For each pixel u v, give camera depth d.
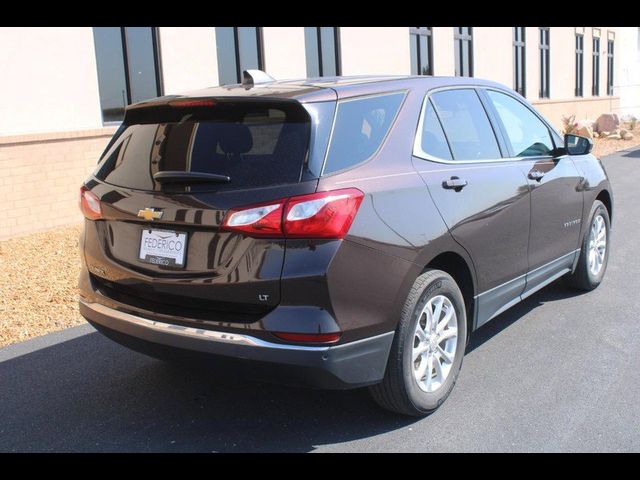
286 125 3.27
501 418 3.69
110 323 3.59
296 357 3.07
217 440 3.55
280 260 3.06
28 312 5.69
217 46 11.28
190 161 3.36
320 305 3.07
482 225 4.00
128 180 3.57
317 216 3.05
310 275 3.04
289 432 3.62
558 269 5.23
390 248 3.31
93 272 3.79
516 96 4.99
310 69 13.22
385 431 3.59
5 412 3.90
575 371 4.27
